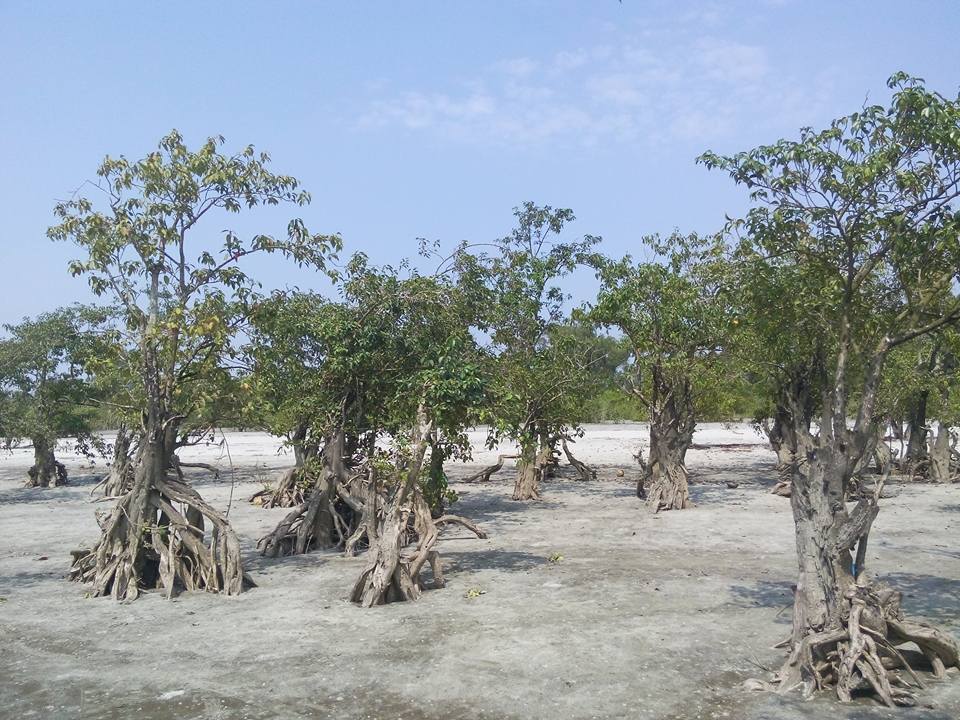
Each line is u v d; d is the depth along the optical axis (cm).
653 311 2477
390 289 1847
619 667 1001
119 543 1488
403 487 1427
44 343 3191
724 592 1377
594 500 2772
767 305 1182
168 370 1508
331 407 1914
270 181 1543
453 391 1428
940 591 1374
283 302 1667
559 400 2886
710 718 848
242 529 2203
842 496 1004
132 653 1091
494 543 1906
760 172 1047
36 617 1282
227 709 890
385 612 1286
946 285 1041
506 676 975
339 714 873
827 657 938
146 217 1488
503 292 2469
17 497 3047
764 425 3456
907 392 2703
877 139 992
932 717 847
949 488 3034
